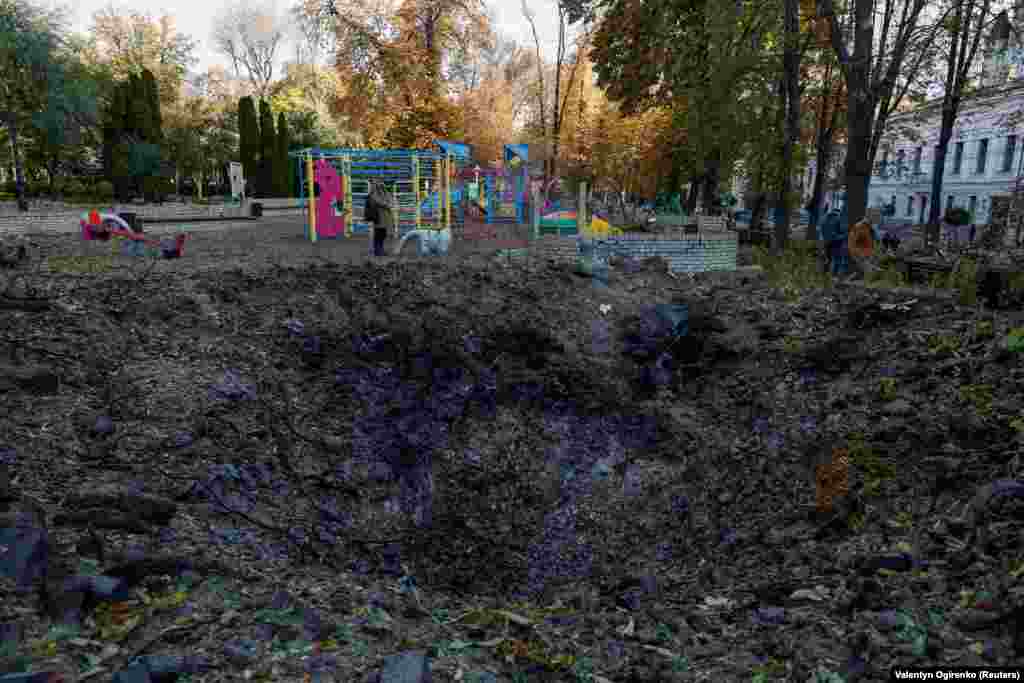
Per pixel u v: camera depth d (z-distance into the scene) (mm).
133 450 4957
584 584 5594
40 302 6957
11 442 4512
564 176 34062
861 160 12953
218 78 49562
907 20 13062
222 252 11805
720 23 17109
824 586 3836
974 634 3086
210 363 6832
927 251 16344
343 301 9016
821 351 7965
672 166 29906
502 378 8320
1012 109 29375
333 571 4195
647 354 9273
